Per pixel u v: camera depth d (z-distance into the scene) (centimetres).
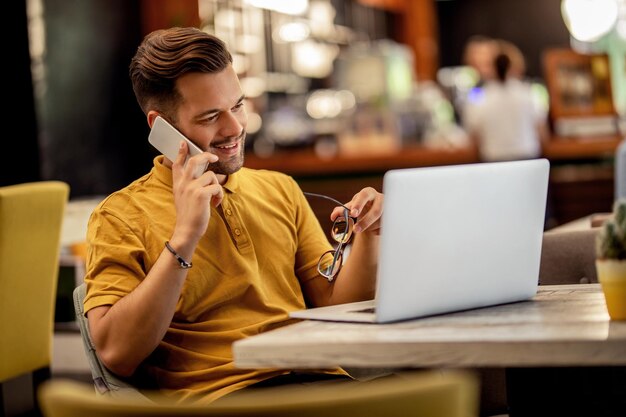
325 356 183
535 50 1508
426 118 948
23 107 653
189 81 243
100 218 242
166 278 223
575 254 309
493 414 270
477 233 213
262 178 267
